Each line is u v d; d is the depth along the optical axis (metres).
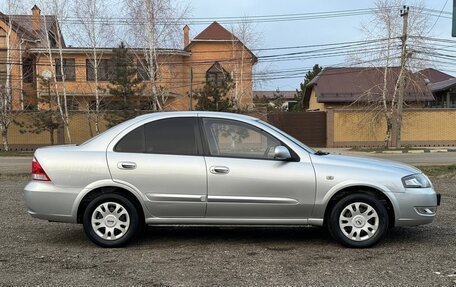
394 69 32.06
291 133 33.25
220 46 41.38
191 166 6.12
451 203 9.47
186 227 7.45
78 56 36.69
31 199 6.15
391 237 6.75
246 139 6.29
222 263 5.54
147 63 30.78
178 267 5.39
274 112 33.66
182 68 40.78
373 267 5.36
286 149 6.09
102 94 32.91
